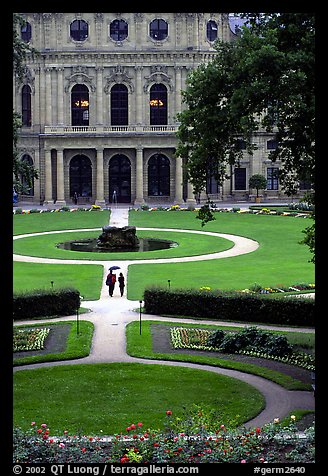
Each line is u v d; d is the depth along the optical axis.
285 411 33.59
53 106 135.75
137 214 121.00
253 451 25.58
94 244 91.56
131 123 135.88
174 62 135.00
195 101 45.09
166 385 37.44
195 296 53.41
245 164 139.88
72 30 134.88
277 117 41.25
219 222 110.12
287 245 88.25
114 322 52.12
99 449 26.27
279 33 41.69
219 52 45.00
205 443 25.97
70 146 135.00
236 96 40.38
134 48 134.62
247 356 42.94
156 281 66.44
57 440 27.45
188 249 85.94
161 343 46.03
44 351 44.34
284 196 140.25
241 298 52.19
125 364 41.28
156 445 25.73
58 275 69.94
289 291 60.56
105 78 135.25
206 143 43.84
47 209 128.62
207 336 47.03
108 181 137.75
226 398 35.28
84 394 36.06
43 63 135.12
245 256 80.62
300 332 48.31
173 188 137.00
